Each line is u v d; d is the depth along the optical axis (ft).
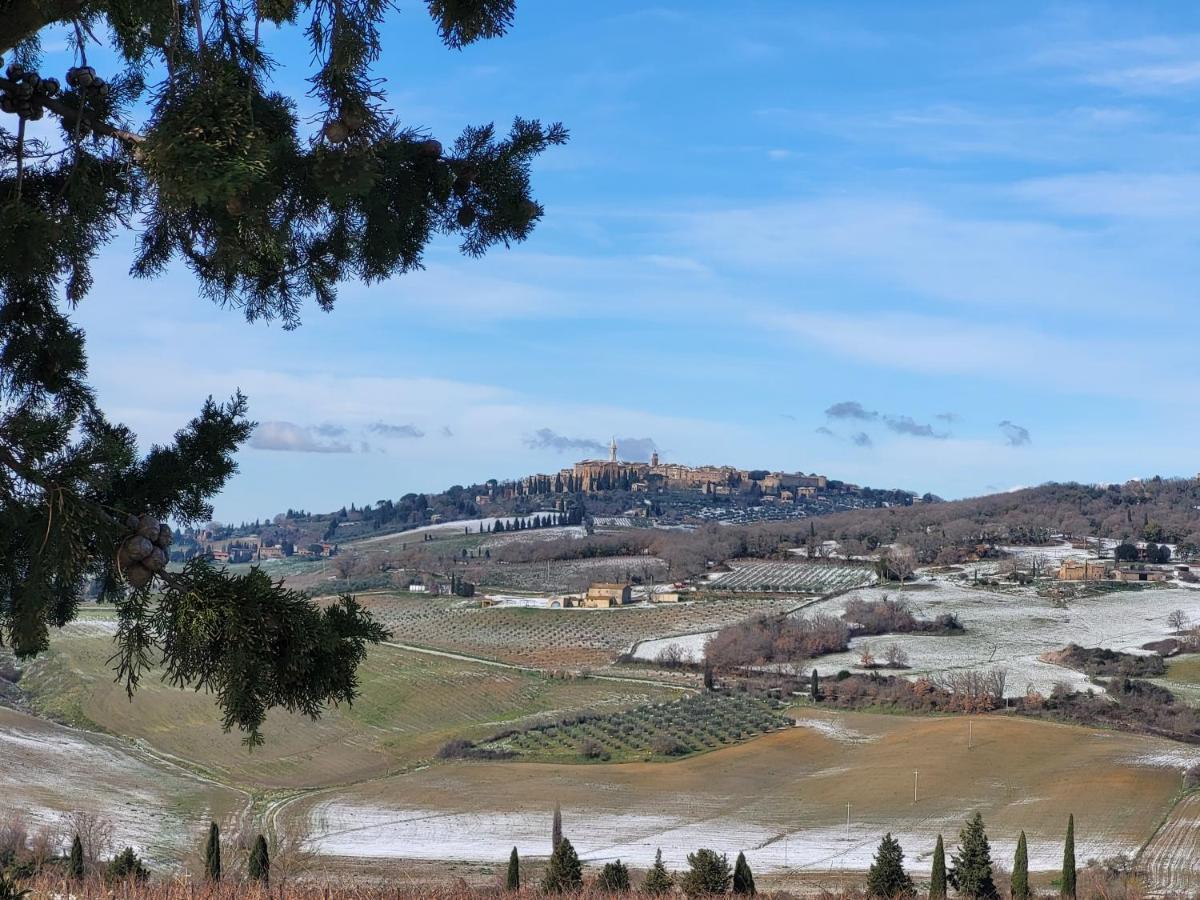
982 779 301.43
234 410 23.32
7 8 18.44
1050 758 318.65
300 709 19.39
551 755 353.31
